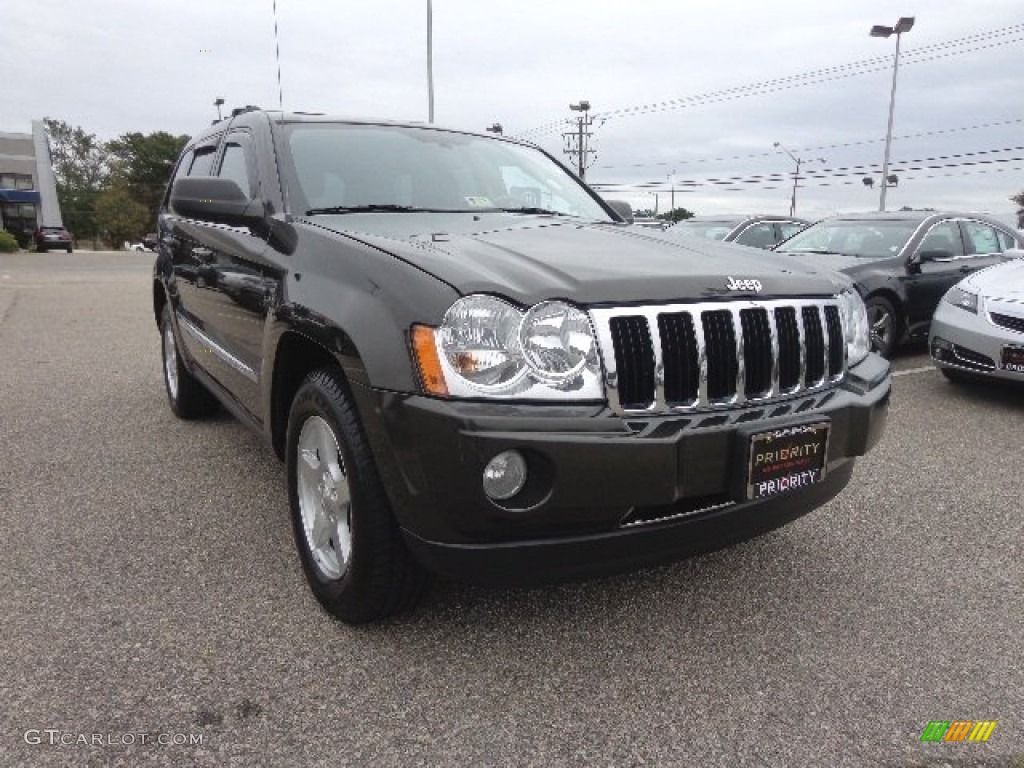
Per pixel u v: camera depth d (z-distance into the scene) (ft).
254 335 10.11
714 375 7.66
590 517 7.02
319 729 6.82
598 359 7.11
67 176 302.25
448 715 7.06
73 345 27.35
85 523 11.10
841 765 6.53
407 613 8.70
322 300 7.98
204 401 16.38
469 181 11.94
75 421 16.66
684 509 7.61
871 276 23.94
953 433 16.62
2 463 13.74
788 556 10.45
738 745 6.74
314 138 11.39
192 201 10.21
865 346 9.50
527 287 7.14
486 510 6.75
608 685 7.54
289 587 9.32
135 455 14.26
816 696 7.43
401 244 8.11
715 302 7.70
